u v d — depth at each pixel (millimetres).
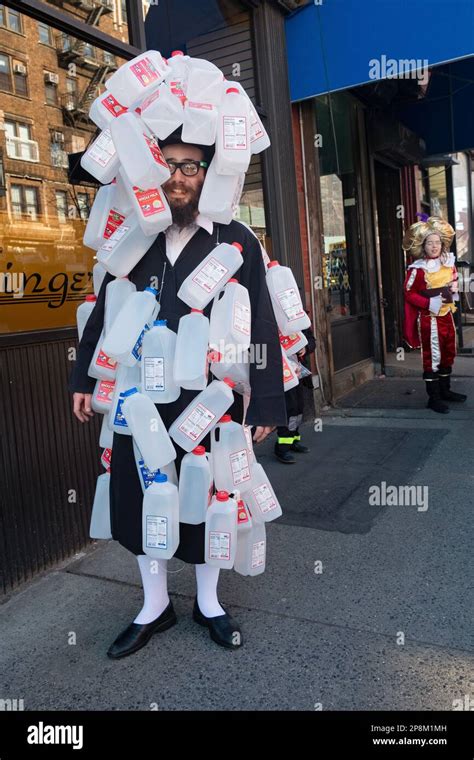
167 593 2668
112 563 3281
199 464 2242
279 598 2824
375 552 3229
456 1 4719
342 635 2502
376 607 2701
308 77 5574
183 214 2238
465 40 4746
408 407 6281
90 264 3441
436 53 4879
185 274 2262
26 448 3078
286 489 4215
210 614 2521
